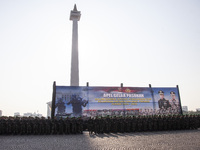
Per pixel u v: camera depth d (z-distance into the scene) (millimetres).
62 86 26281
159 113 28531
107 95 27469
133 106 27906
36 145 11633
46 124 17875
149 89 29297
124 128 19656
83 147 10781
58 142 12789
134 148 10250
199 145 10867
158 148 10102
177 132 18484
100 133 18312
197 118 22547
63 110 25359
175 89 30328
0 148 10703
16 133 17703
